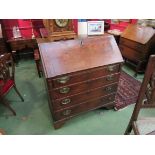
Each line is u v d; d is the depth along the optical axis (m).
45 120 1.93
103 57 1.61
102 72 1.62
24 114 2.04
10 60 1.95
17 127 1.83
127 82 2.67
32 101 2.27
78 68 1.47
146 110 2.05
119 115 1.99
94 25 1.89
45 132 1.76
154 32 2.52
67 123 1.88
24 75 2.98
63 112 1.69
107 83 1.76
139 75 2.93
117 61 1.64
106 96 1.88
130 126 1.29
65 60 1.47
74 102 1.69
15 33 3.24
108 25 3.67
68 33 1.70
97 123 1.88
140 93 1.05
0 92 1.81
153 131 1.17
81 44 1.59
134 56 2.81
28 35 3.45
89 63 1.53
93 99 1.81
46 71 1.38
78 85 1.58
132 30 2.88
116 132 1.76
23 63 3.51
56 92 1.50
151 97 1.08
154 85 1.02
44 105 2.19
